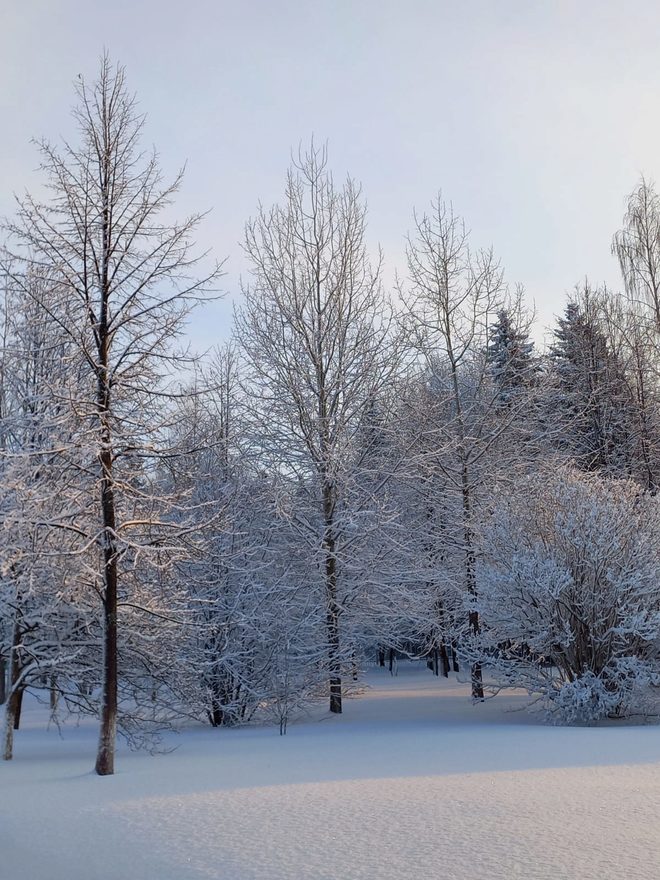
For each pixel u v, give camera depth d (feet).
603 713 49.96
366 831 21.57
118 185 39.50
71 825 24.66
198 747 45.06
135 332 39.86
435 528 72.49
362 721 57.31
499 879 16.84
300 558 61.67
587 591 51.13
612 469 98.02
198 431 56.80
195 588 58.13
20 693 60.85
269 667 58.70
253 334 66.03
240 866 19.01
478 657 55.98
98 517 39.65
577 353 115.03
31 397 43.96
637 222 98.78
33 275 38.70
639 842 19.20
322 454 61.72
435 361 75.00
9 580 42.24
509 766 31.53
